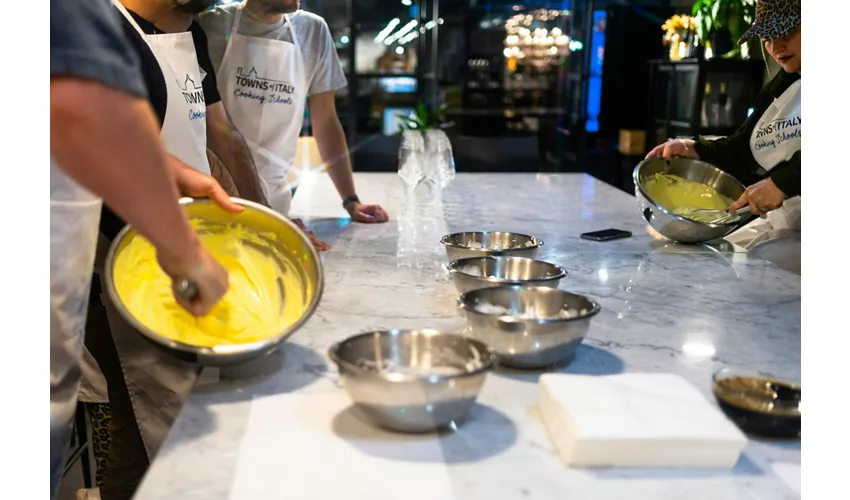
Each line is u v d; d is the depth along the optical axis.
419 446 0.82
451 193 2.85
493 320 1.01
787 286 1.53
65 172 0.77
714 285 1.53
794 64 2.03
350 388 0.84
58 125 0.72
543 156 4.62
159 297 1.09
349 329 1.21
